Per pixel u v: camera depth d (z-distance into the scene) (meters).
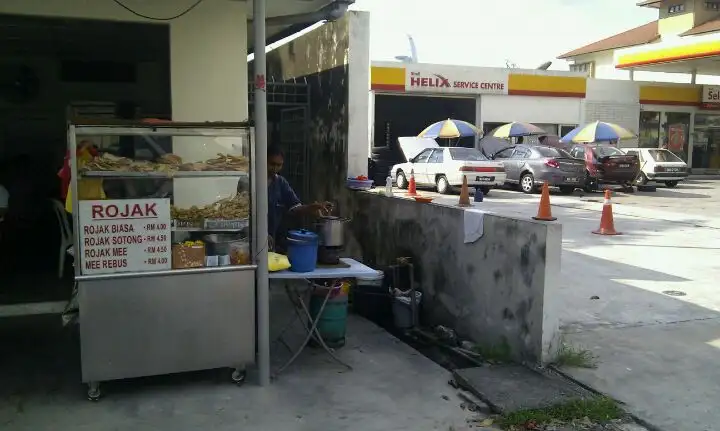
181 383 4.27
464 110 24.86
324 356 4.87
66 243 5.85
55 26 5.53
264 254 4.16
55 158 8.10
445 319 5.56
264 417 3.78
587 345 5.09
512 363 4.62
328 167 7.61
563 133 25.88
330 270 4.55
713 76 30.84
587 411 3.82
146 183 3.94
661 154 21.02
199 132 4.04
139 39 5.98
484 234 5.00
